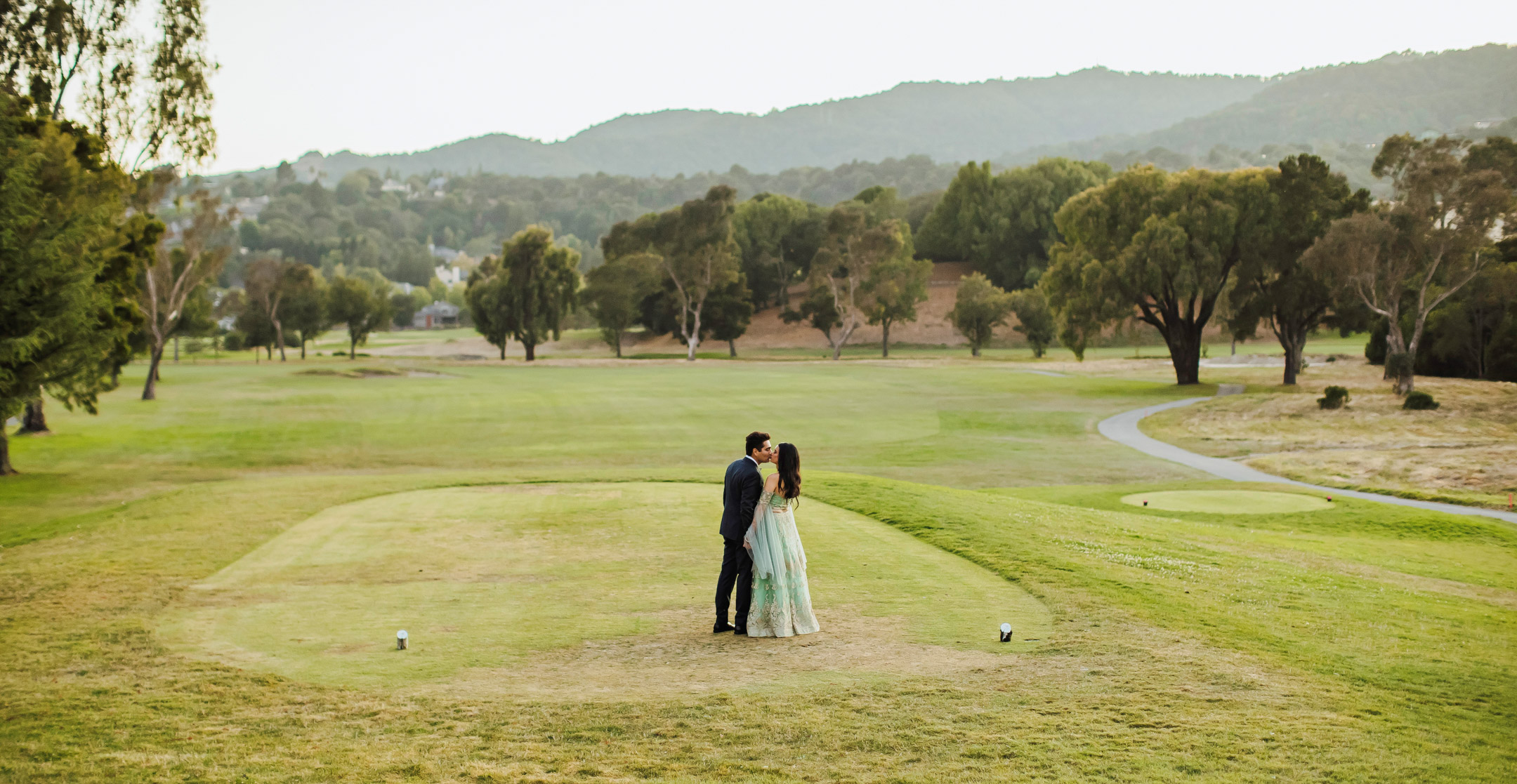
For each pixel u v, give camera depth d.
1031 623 8.54
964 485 27.16
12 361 19.56
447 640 8.04
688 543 12.56
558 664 7.33
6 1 30.80
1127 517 16.92
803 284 160.38
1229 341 107.56
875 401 51.72
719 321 111.56
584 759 5.46
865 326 130.25
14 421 45.44
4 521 20.55
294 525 14.59
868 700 6.43
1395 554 15.37
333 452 35.22
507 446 36.69
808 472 19.69
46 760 5.50
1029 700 6.45
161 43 35.31
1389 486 25.34
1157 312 62.41
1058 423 42.16
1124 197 56.38
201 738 5.83
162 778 5.24
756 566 8.07
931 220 146.62
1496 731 6.02
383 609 9.23
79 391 24.08
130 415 47.59
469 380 69.81
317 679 6.97
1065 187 129.12
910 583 10.16
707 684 6.79
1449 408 38.44
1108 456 33.06
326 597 9.80
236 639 8.18
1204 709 6.29
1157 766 5.32
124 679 7.04
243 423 44.03
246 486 19.48
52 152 24.19
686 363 91.94
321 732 5.91
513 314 102.38
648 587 10.11
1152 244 52.59
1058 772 5.23
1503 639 8.71
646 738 5.77
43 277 19.80
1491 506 22.31
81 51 33.12
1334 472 27.75
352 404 52.50
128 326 30.23
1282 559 13.38
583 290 107.25
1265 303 53.94
